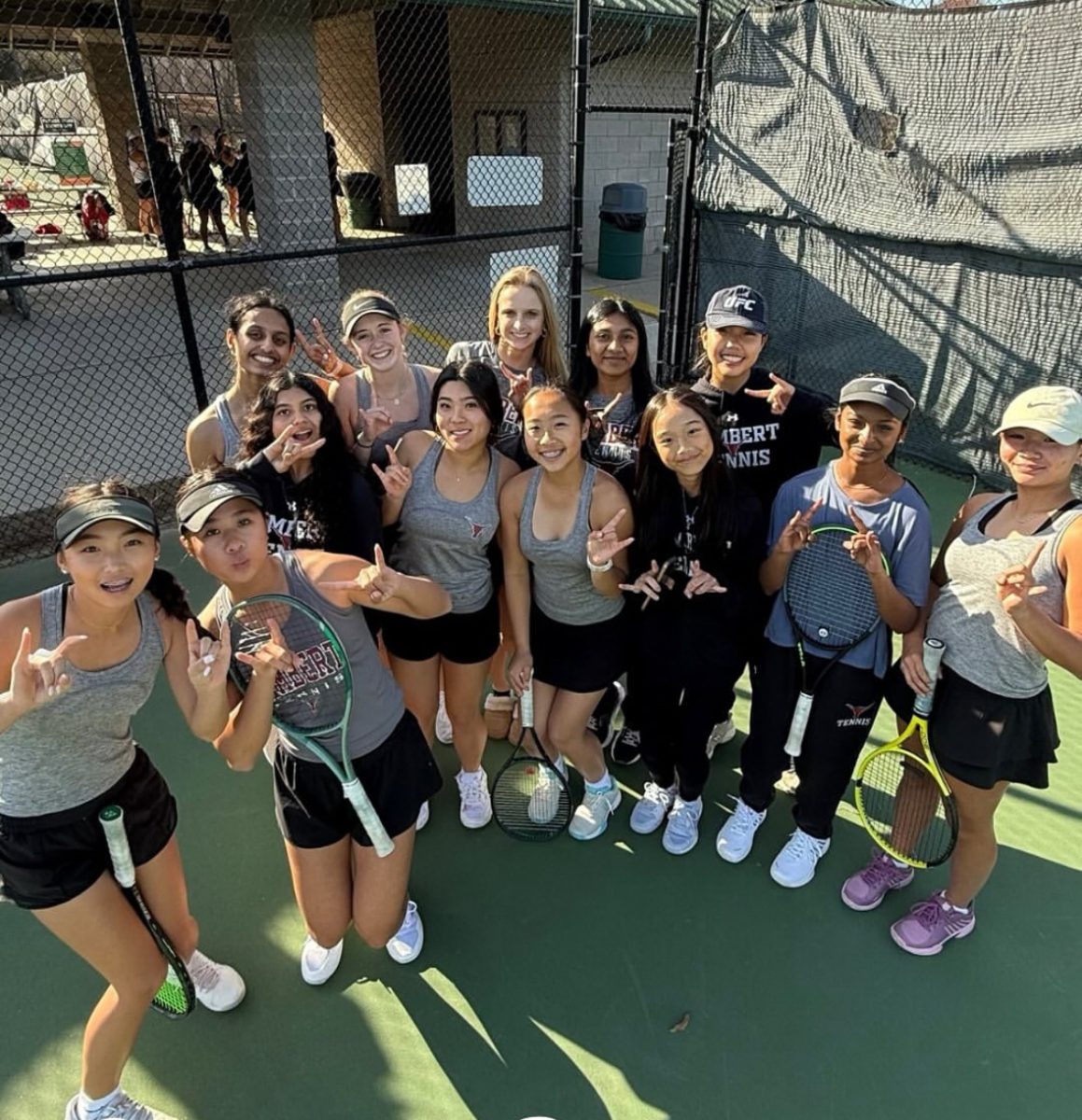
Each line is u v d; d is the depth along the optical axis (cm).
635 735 362
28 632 176
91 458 628
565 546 278
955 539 252
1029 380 559
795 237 679
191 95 1481
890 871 297
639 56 1277
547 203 1269
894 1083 246
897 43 581
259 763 371
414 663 305
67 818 201
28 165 1681
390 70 1400
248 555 218
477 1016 265
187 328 505
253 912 300
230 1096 245
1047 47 508
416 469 290
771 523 287
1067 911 297
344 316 330
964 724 245
